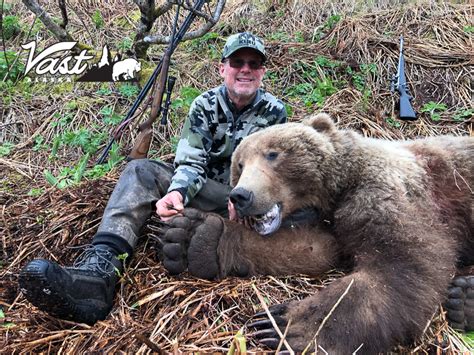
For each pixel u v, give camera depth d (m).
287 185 1.31
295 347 0.96
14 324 1.15
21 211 1.66
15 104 2.53
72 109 2.47
